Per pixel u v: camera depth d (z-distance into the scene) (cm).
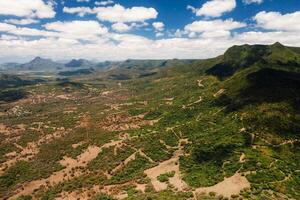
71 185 16188
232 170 13612
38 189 16400
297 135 15475
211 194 12181
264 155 14238
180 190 13275
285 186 11925
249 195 11619
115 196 14050
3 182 17300
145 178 15412
